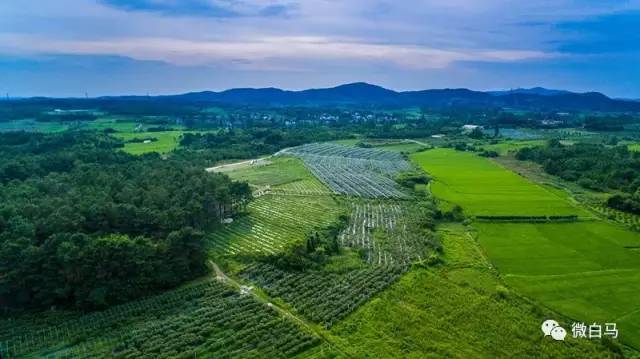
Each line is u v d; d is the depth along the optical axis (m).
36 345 74.44
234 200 146.38
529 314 84.62
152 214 108.19
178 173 152.75
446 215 145.75
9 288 84.75
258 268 103.31
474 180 197.88
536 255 114.12
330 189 183.38
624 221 140.25
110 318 82.75
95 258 87.44
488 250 117.56
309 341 75.19
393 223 140.25
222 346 74.38
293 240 114.12
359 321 81.62
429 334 77.88
